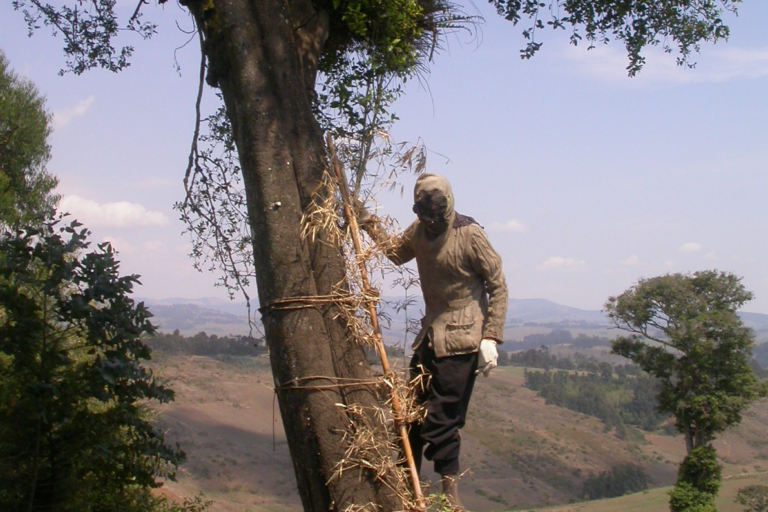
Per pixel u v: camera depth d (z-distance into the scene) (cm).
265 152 426
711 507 3575
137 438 606
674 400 3869
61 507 571
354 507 388
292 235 419
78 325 573
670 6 761
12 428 545
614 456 5372
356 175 455
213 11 459
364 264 418
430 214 402
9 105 1249
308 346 407
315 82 499
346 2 512
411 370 423
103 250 581
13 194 1048
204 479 2445
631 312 3941
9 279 550
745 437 7038
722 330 3778
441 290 414
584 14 764
